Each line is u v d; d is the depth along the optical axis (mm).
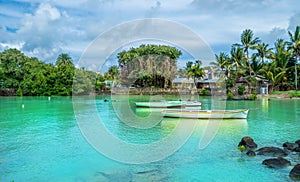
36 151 10180
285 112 21891
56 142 11547
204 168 8141
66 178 7535
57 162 8859
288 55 44781
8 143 11477
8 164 8703
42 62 58344
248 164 8445
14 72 50500
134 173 7824
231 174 7691
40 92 46906
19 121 17781
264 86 41969
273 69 43969
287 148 10148
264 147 9805
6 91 48250
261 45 45438
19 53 52844
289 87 45438
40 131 14141
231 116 17234
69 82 46188
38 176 7703
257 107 25812
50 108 26156
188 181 7246
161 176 7586
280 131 13688
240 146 10156
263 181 7207
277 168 8047
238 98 34688
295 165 7871
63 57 68000
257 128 14469
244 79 41625
